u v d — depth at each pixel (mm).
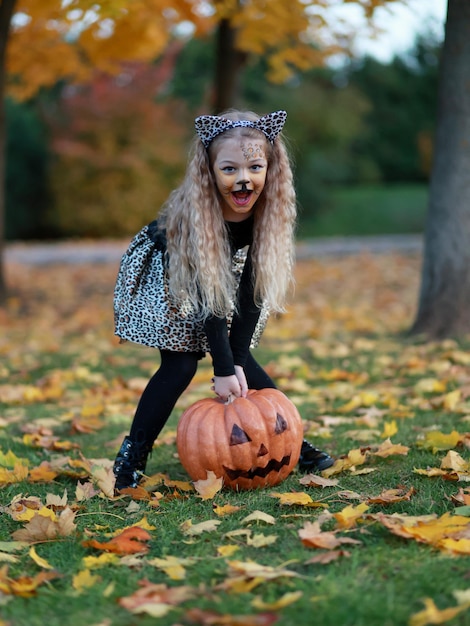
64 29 9750
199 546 2535
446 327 6547
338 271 12078
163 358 3232
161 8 9375
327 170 27234
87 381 5746
